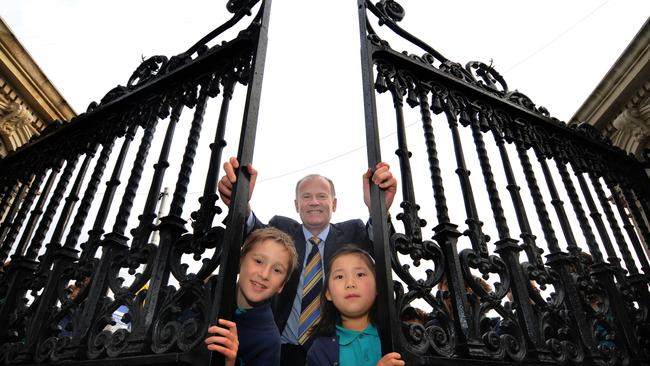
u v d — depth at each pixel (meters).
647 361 1.62
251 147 1.46
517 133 2.05
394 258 1.32
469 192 1.63
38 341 1.39
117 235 1.49
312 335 1.85
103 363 1.20
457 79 1.94
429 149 1.67
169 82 1.96
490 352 1.31
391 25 1.96
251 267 1.84
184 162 1.59
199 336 1.16
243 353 1.69
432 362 1.18
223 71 1.84
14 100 3.07
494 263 1.51
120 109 2.06
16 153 2.40
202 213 1.44
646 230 2.27
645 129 2.84
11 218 2.18
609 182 2.35
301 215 2.37
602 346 1.61
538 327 1.45
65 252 1.57
